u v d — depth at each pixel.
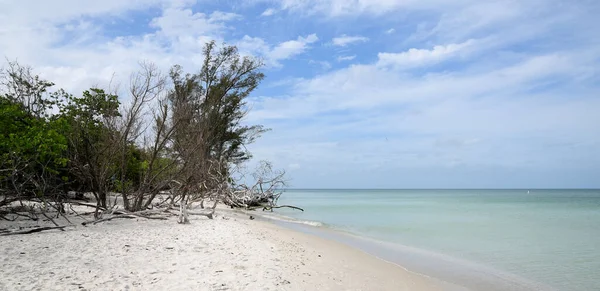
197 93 27.86
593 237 19.66
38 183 16.59
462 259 13.60
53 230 13.49
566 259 13.83
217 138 32.97
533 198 87.31
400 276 10.51
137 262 9.22
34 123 17.02
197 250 11.02
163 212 20.73
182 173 19.98
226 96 36.56
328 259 11.84
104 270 8.34
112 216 16.77
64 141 15.83
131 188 21.61
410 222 26.72
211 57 36.53
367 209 41.91
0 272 7.83
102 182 17.77
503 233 21.09
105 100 18.86
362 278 9.77
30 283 7.20
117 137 18.16
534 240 18.42
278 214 31.77
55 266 8.47
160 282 7.66
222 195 29.92
